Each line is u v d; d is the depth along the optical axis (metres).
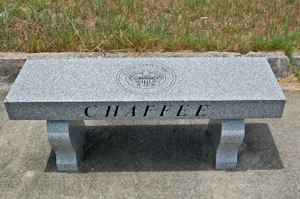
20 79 1.88
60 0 3.30
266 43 2.74
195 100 1.77
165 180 1.98
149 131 2.27
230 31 2.94
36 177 1.99
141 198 1.89
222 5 3.34
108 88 1.83
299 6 3.31
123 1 3.26
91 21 3.02
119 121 2.35
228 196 1.90
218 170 2.03
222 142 1.92
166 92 1.81
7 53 2.65
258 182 1.96
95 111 1.80
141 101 1.77
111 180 1.98
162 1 3.38
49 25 2.88
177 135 2.24
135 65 1.99
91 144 2.18
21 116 1.80
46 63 1.99
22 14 3.05
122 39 2.76
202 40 2.75
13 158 2.09
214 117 1.83
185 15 3.09
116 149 2.15
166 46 2.73
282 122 2.32
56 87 1.84
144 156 2.11
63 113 1.80
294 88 2.61
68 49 2.73
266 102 1.78
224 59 2.03
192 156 2.11
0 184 1.95
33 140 2.21
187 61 2.02
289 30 2.97
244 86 1.84
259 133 2.25
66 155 1.99
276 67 2.66
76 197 1.90
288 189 1.92
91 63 2.00
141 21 3.00
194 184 1.96
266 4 3.38
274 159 2.08
